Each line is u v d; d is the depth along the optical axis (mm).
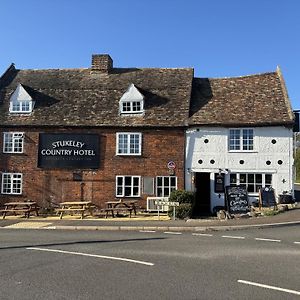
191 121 25016
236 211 20688
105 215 22953
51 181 25719
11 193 25844
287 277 8156
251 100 26188
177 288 7332
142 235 15016
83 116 26219
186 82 28062
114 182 25281
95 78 29406
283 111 24688
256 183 24391
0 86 29016
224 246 12094
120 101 26281
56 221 20156
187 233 15656
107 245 12445
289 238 13805
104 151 25578
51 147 25906
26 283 7730
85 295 6898
